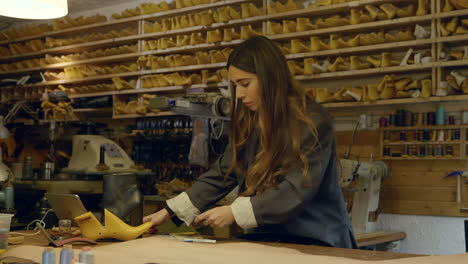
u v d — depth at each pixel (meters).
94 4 5.98
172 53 5.25
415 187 4.05
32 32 6.34
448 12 3.74
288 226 1.75
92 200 4.15
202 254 1.38
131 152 5.39
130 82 5.45
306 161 1.63
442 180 3.94
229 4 4.83
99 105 5.56
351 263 1.26
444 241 3.94
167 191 4.35
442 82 3.74
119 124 5.76
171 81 5.09
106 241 1.72
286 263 1.26
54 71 6.28
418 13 3.87
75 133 5.75
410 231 4.08
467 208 3.81
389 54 3.99
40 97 6.24
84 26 5.88
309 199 1.64
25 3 1.86
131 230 1.69
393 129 4.04
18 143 5.85
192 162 3.42
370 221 3.83
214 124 3.36
